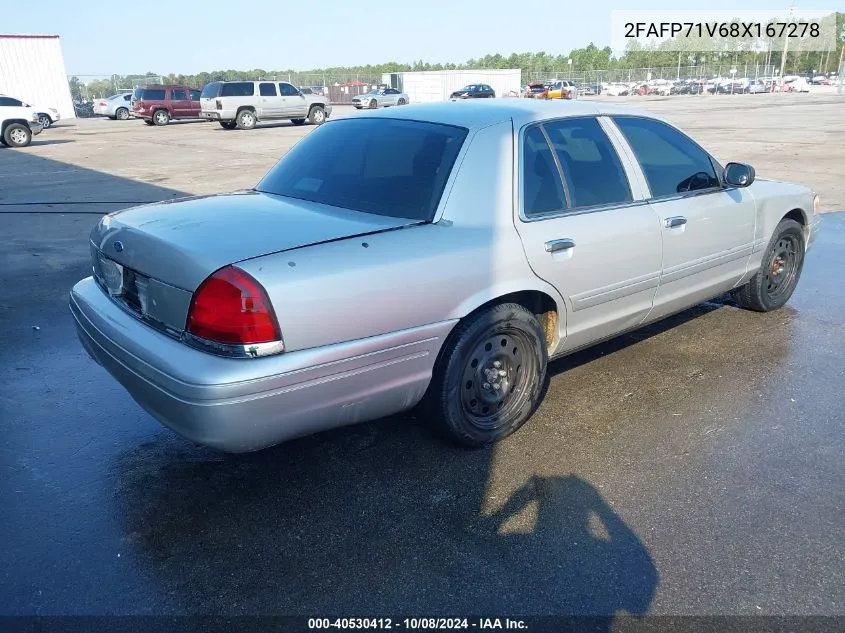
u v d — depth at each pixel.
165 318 2.76
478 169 3.25
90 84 42.97
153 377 2.66
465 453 3.40
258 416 2.57
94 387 4.18
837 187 11.22
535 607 2.42
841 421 3.70
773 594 2.47
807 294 5.96
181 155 17.47
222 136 23.28
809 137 18.70
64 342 4.91
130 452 3.43
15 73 34.62
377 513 2.93
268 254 2.65
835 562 2.64
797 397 3.99
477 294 3.12
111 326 2.97
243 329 2.51
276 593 2.48
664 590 2.49
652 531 2.81
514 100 3.94
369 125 3.74
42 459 3.36
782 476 3.20
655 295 4.09
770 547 2.72
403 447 3.46
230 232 2.85
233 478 3.20
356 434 3.58
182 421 2.59
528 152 3.46
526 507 2.97
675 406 3.89
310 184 3.55
